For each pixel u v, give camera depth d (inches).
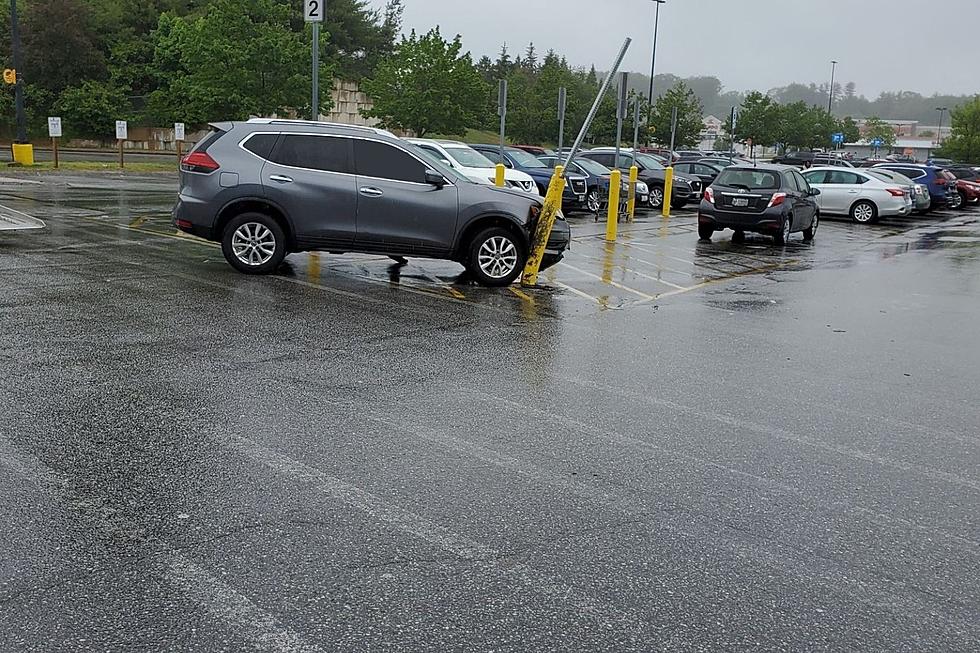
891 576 163.6
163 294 392.8
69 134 2007.9
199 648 132.9
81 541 164.2
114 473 195.8
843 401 278.4
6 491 184.1
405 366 295.7
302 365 290.0
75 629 136.6
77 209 709.3
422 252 455.8
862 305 462.9
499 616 144.7
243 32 1381.6
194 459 205.5
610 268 557.6
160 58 1958.7
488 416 246.8
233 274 446.9
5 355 285.4
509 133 2374.5
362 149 453.1
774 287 515.8
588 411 255.8
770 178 753.0
